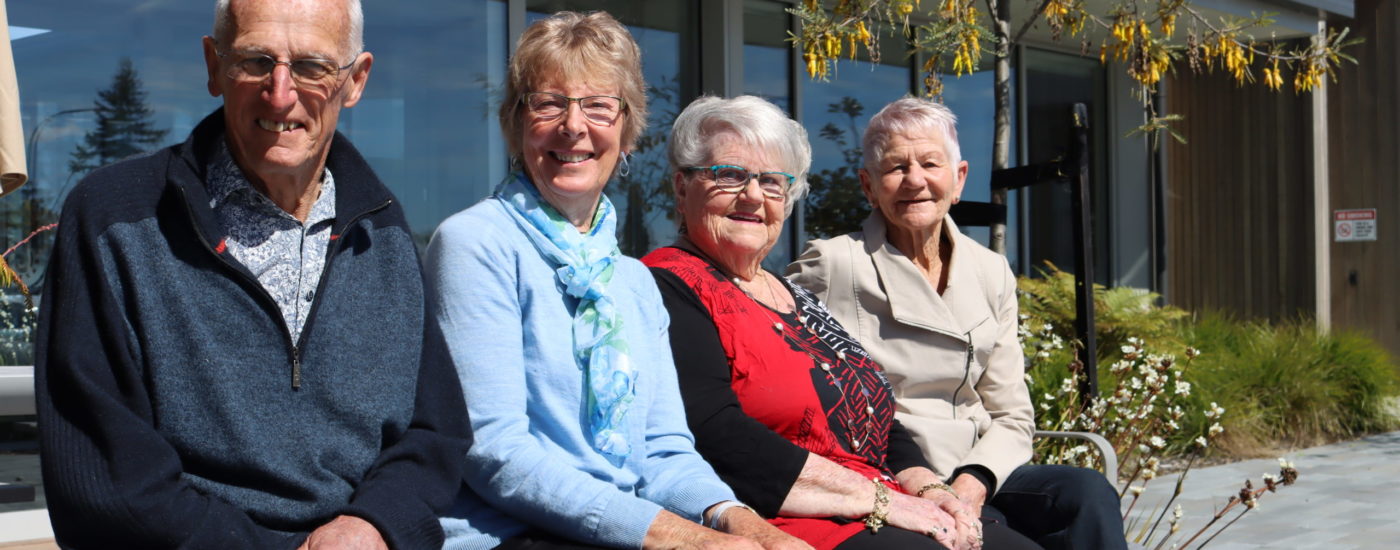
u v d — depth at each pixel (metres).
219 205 1.98
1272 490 3.88
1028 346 5.86
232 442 1.86
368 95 6.63
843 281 3.30
